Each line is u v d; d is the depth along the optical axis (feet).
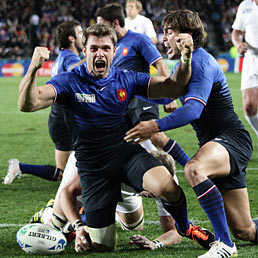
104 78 46.57
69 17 355.77
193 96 45.65
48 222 52.39
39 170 75.51
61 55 76.89
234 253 45.14
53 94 45.14
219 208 44.55
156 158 47.75
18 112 168.35
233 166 46.68
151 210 64.03
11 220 59.93
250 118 89.81
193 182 44.80
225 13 361.51
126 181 47.42
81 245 47.34
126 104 47.57
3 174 86.17
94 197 47.21
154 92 47.65
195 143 113.09
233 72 318.04
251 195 70.03
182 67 45.11
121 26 76.54
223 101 48.29
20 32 339.77
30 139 120.16
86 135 46.91
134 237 48.14
